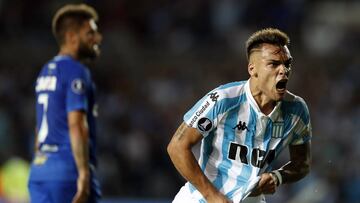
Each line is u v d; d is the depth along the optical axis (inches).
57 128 850.8
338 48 2356.1
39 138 861.8
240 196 696.4
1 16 2354.8
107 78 2229.3
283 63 681.0
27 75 2201.0
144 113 2124.8
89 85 865.5
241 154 706.2
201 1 2501.2
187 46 2404.0
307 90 2206.0
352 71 2267.5
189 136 694.5
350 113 2127.2
